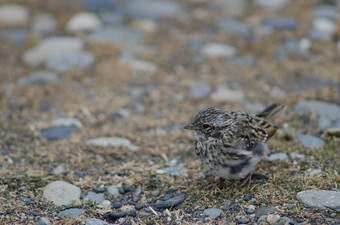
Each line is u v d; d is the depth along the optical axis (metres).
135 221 8.16
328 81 13.66
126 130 11.81
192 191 8.96
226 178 8.78
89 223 7.92
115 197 8.95
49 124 12.01
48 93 13.68
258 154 8.74
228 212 8.12
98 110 12.80
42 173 9.70
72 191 8.98
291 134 10.73
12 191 8.98
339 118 11.61
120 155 10.59
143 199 8.86
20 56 15.77
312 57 15.28
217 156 8.55
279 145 10.33
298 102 12.42
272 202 8.19
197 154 8.88
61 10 18.67
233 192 8.70
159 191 9.05
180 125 12.02
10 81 14.33
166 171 9.73
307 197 8.10
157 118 12.44
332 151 9.91
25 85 14.08
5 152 10.64
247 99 13.10
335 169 9.13
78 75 14.54
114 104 13.09
